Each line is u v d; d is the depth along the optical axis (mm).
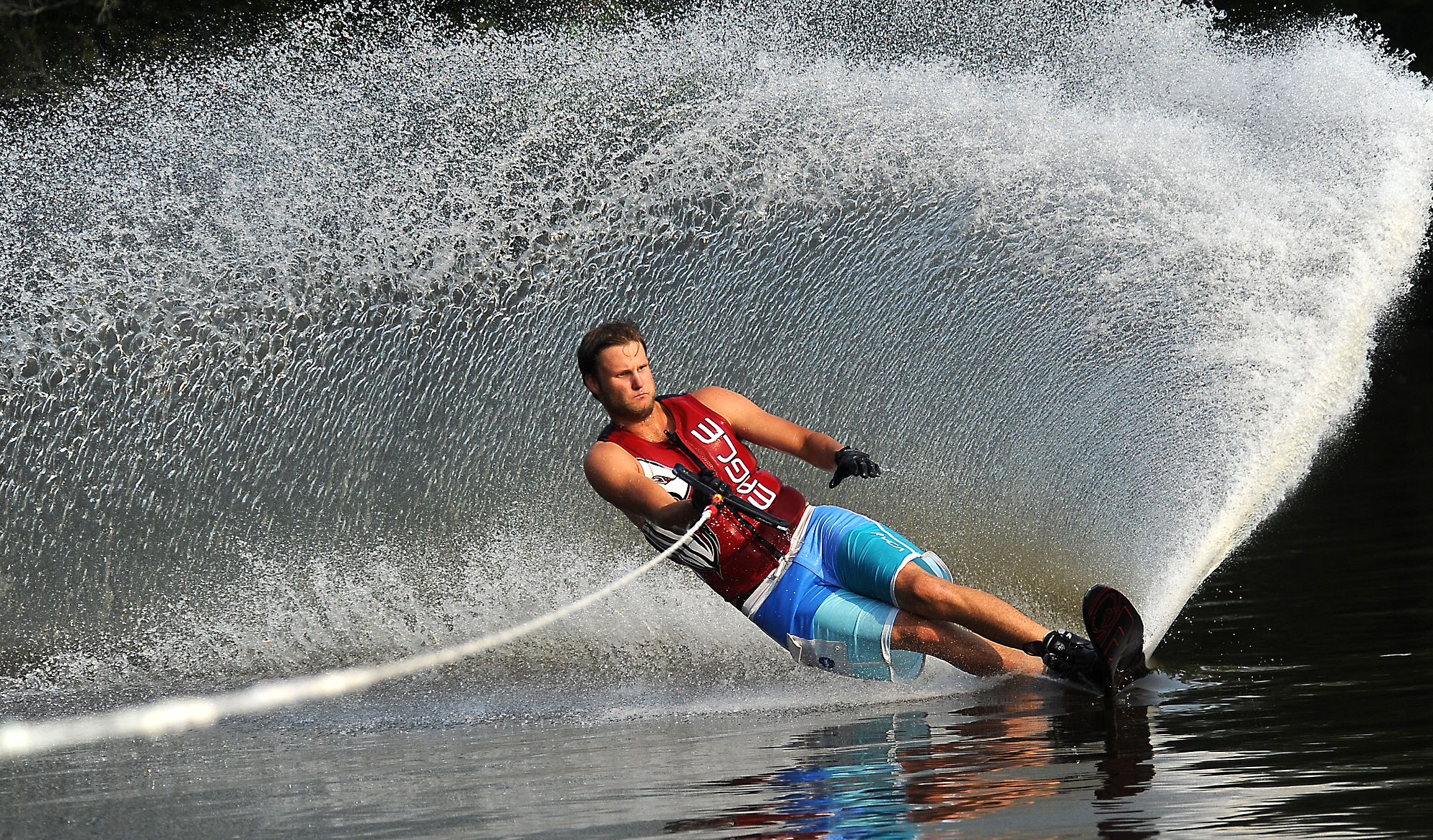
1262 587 19328
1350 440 38781
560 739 13516
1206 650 15625
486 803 11188
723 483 14641
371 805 11359
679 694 15352
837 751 12211
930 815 10070
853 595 14812
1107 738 11977
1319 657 14734
